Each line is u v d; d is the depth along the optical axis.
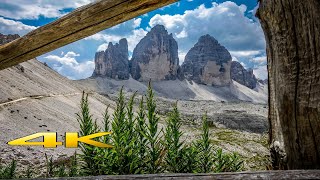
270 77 2.44
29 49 2.37
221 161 6.44
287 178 1.81
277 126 2.36
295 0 1.90
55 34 2.24
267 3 2.04
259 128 146.38
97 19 2.12
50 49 2.37
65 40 2.28
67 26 2.20
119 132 6.04
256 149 56.78
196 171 6.32
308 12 1.87
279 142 2.30
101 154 6.03
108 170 5.89
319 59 1.85
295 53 1.93
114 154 5.95
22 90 70.31
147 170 6.11
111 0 2.06
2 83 65.62
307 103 1.91
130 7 2.04
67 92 109.88
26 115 48.66
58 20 2.21
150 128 6.23
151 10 2.08
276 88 2.09
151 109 6.32
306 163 2.01
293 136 2.03
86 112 6.62
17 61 2.50
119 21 2.14
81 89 135.88
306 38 1.88
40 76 111.62
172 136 6.34
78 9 2.16
